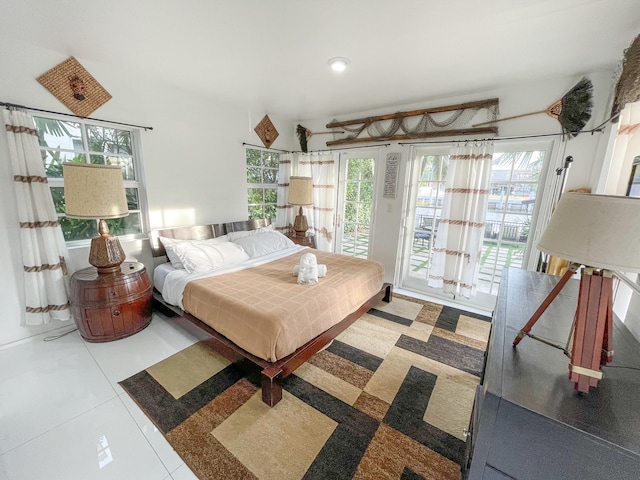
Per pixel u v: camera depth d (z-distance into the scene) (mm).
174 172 3059
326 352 2277
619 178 2109
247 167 3967
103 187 2119
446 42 1918
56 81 2215
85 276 2240
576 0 1439
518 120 2701
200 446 1427
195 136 3193
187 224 3254
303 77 2609
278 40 1954
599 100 2309
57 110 2250
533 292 1533
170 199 3062
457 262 3150
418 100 3191
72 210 2070
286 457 1384
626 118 1973
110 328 2279
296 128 4426
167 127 2938
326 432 1529
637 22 1597
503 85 2680
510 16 1601
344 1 1513
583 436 657
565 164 2365
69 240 2514
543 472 730
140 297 2420
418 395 1821
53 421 1550
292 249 3576
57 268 2283
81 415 1594
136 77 2646
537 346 1002
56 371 1957
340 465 1351
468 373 2055
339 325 2273
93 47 2109
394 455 1405
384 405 1728
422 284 3674
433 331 2646
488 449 787
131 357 2133
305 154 4316
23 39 2008
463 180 3031
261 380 1784
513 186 2891
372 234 3938
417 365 2135
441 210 3205
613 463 637
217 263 2797
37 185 2141
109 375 1929
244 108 3676
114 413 1616
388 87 2816
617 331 1153
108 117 2516
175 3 1569
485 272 3189
